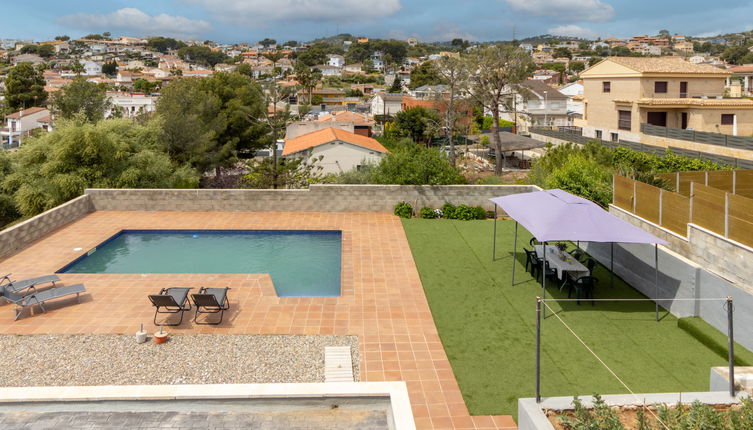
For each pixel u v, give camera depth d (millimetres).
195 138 38719
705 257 13039
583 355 10398
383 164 23734
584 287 13297
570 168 22266
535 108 69875
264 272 16281
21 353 10273
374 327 11719
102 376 9398
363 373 9719
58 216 20125
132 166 26359
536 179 25953
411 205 22609
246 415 6672
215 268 16656
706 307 11453
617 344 10891
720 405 6891
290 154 39000
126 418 6570
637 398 6906
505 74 41594
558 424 6414
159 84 154000
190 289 12539
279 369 9758
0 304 12688
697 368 9883
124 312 12297
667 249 13164
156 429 6352
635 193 16219
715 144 33344
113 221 21141
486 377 9586
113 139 26109
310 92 112375
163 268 16609
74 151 25141
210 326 11633
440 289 14055
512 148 44062
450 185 22500
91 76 179750
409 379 9539
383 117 88562
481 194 22547
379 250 17531
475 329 11625
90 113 42062
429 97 71000
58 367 9719
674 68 42406
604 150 29484
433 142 67562
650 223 15281
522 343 10938
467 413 8500
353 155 39219
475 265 16031
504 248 17734
